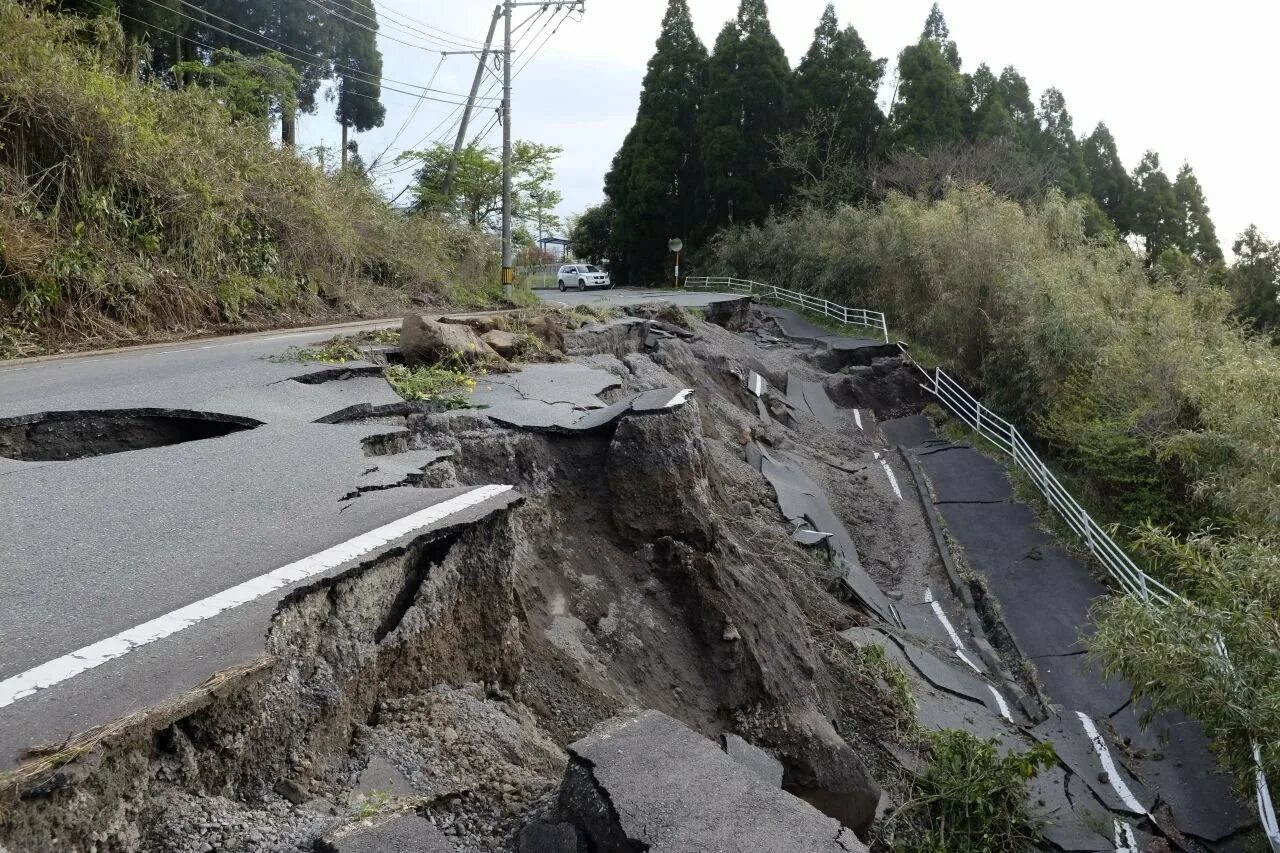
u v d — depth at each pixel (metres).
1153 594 11.06
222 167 17.08
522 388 10.35
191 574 4.39
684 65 44.09
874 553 15.10
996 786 8.65
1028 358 19.23
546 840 3.50
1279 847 7.55
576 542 8.17
